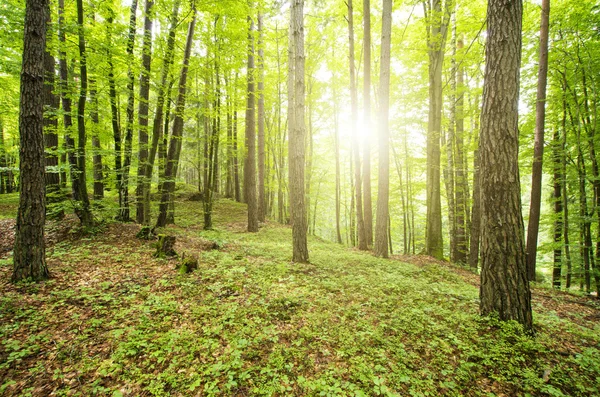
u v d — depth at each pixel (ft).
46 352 11.69
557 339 14.66
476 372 11.59
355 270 24.59
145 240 29.50
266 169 76.59
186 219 54.80
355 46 55.98
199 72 35.96
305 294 18.03
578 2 30.32
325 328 14.29
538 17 34.50
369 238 44.16
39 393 9.79
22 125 17.28
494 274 15.30
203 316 14.90
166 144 40.88
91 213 30.53
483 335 14.01
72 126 29.81
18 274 17.48
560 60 33.71
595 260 33.99
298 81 24.72
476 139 37.93
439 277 26.12
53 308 14.85
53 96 33.76
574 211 38.55
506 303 14.89
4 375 10.32
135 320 14.30
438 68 37.58
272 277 20.94
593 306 22.95
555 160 37.35
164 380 10.58
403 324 14.90
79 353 11.76
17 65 30.60
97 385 10.29
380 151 32.81
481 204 15.94
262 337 13.24
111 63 28.09
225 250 30.19
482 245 15.96
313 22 54.60
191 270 21.34
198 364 11.43
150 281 19.16
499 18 14.76
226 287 18.60
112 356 11.66
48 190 32.63
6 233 29.19
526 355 12.63
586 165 37.01
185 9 32.65
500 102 14.88
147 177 30.37
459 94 40.22
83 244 26.58
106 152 28.58
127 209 36.81
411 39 46.01
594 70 32.63
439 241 38.70
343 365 11.71
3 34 26.86
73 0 32.58
